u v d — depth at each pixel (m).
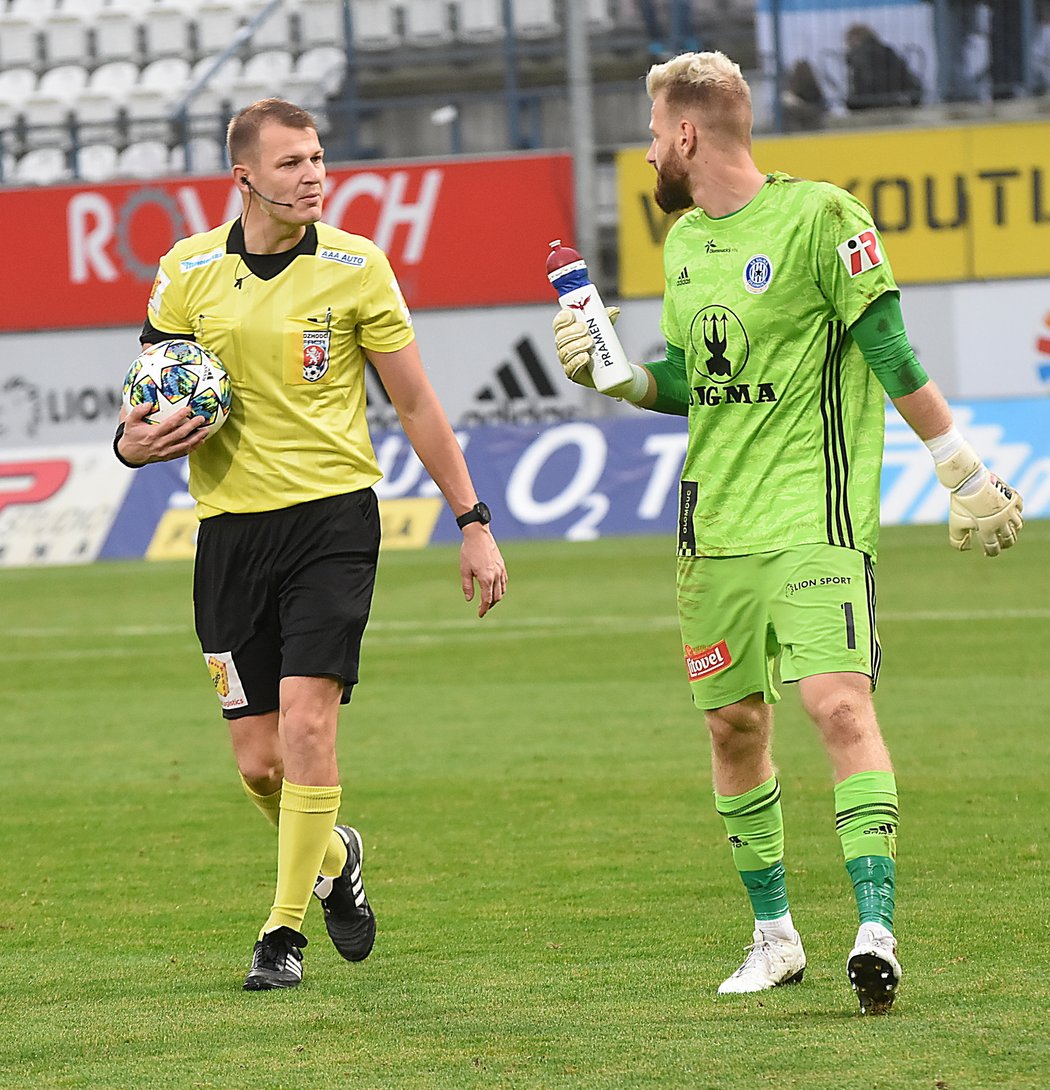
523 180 82.69
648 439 70.75
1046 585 50.81
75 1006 14.72
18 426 85.88
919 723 30.41
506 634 45.75
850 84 84.56
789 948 14.69
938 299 80.56
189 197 84.06
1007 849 20.50
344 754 29.56
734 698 14.48
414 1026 13.57
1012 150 79.12
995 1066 11.61
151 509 71.94
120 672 41.75
